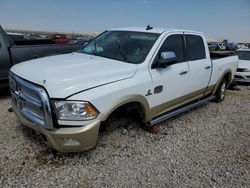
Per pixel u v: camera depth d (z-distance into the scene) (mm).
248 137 4219
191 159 3312
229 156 3479
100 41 4289
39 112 2762
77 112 2623
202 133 4234
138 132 3969
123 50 3764
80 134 2662
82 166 2961
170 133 4109
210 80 5227
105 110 2844
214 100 6277
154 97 3600
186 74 4242
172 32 4090
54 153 3166
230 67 6176
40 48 5734
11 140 3434
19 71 3105
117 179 2771
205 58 4969
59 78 2664
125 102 3096
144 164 3105
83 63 3244
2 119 4176
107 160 3127
